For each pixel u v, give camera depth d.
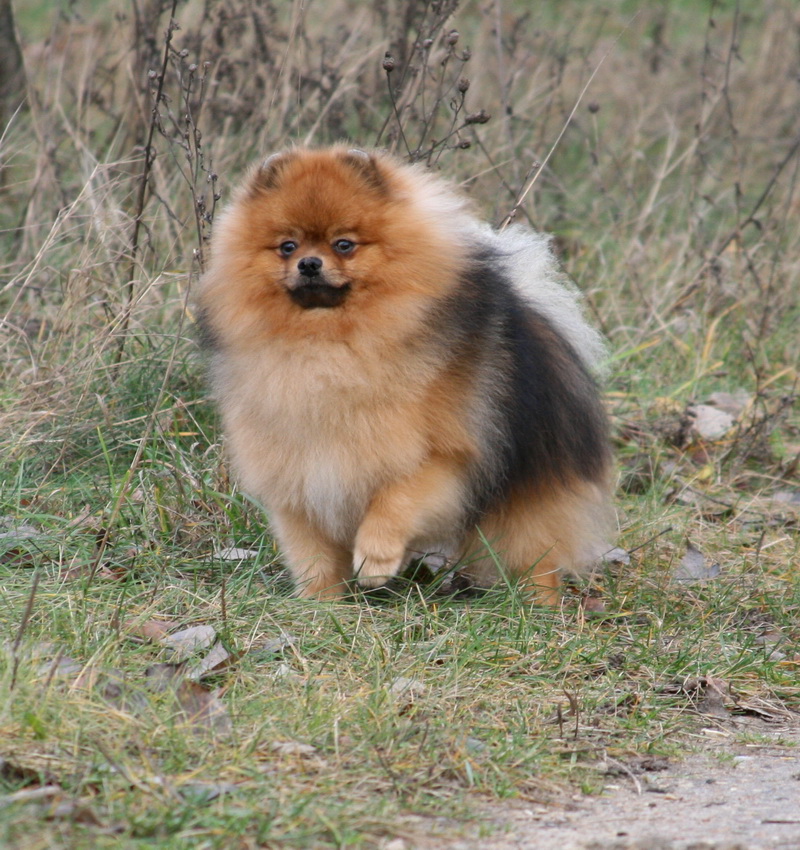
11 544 9.34
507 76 18.12
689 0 26.41
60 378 11.30
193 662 7.65
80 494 10.49
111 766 6.14
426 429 8.84
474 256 9.08
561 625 9.06
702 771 7.03
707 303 15.47
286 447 8.85
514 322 9.44
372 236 8.52
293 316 8.56
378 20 18.88
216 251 9.02
